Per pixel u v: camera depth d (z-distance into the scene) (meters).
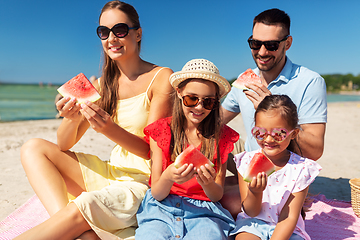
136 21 3.27
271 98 2.66
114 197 2.63
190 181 2.78
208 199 2.79
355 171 5.78
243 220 2.73
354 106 28.89
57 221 2.36
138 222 2.70
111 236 2.54
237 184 3.51
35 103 26.73
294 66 3.63
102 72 3.44
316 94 3.38
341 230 3.31
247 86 3.06
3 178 5.09
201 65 2.72
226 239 2.58
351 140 9.30
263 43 3.34
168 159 2.84
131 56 3.27
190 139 2.89
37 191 2.74
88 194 2.50
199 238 2.41
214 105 2.78
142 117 3.29
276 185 2.68
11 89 56.66
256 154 2.52
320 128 3.37
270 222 2.63
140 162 3.23
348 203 4.10
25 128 10.66
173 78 2.82
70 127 2.90
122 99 3.36
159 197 2.71
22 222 3.45
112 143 8.08
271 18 3.33
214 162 2.85
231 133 2.93
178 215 2.65
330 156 7.05
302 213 2.95
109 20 3.14
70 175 3.03
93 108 2.74
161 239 2.35
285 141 2.59
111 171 3.18
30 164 2.84
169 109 3.25
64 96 2.76
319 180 5.25
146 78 3.29
